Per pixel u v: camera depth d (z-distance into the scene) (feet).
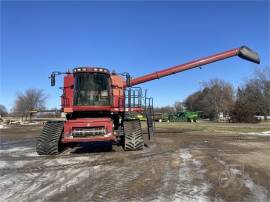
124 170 38.81
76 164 43.52
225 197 27.30
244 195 27.89
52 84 59.93
